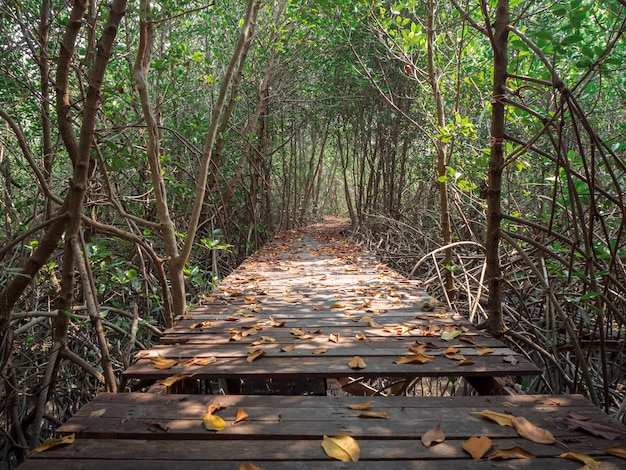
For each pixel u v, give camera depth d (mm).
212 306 4145
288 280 5578
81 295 4836
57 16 4398
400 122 11273
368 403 2064
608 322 4340
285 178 15156
